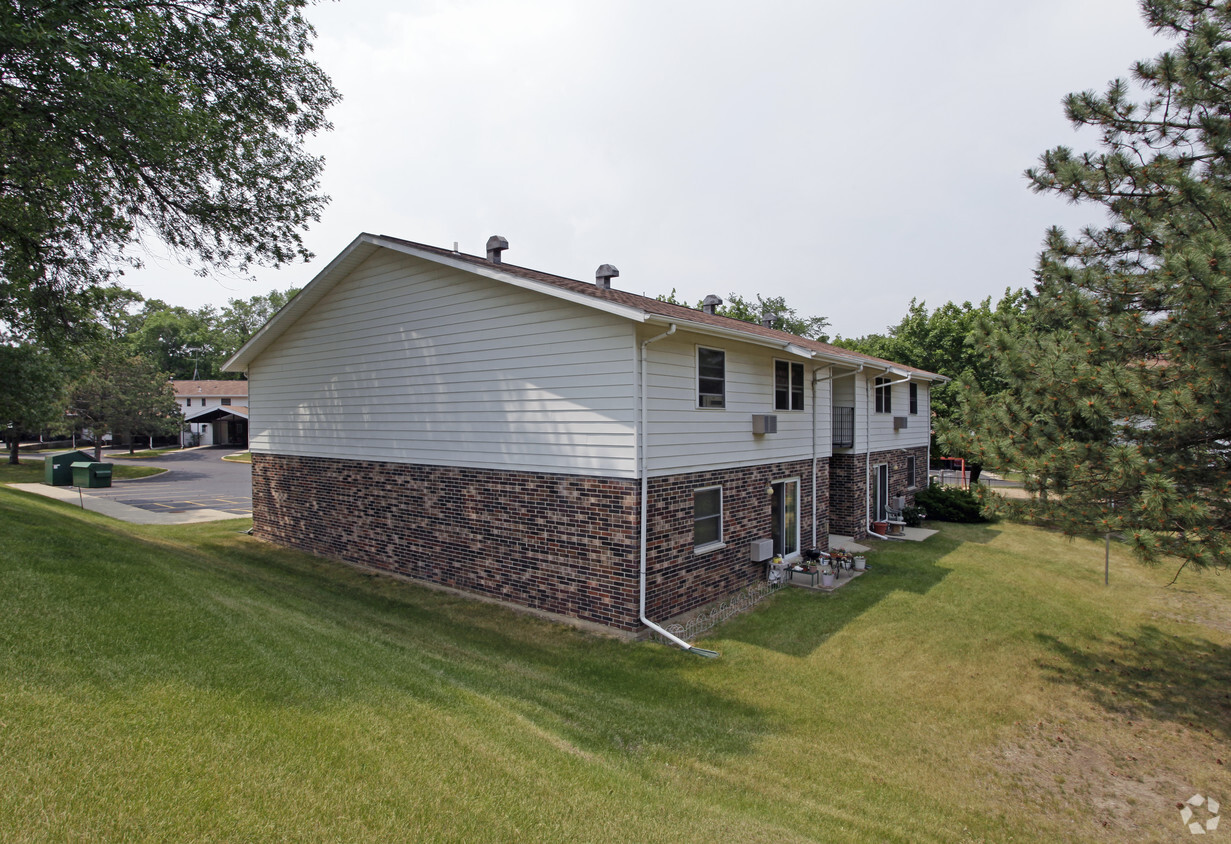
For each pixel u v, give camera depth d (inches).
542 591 385.4
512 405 396.5
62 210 413.4
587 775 185.6
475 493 418.3
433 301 440.1
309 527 545.3
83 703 164.9
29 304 483.8
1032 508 293.7
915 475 826.2
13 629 198.7
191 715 170.1
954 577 492.4
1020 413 303.3
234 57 449.7
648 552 352.5
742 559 438.9
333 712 190.4
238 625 249.6
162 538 572.7
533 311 384.5
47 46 302.5
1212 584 487.2
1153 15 303.0
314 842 130.7
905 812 195.9
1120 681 307.1
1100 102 317.1
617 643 335.3
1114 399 264.2
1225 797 214.2
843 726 253.6
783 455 490.9
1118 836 191.5
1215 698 290.7
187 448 2046.0
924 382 859.4
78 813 125.0
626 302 401.4
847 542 613.6
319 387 530.3
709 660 316.8
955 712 270.8
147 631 221.3
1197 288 238.5
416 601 404.5
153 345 2896.2
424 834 140.3
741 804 189.0
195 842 123.3
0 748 139.4
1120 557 580.1
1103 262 315.3
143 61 347.3
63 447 2011.6
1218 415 247.8
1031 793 213.2
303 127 517.3
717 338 405.1
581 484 365.1
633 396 341.4
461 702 222.8
